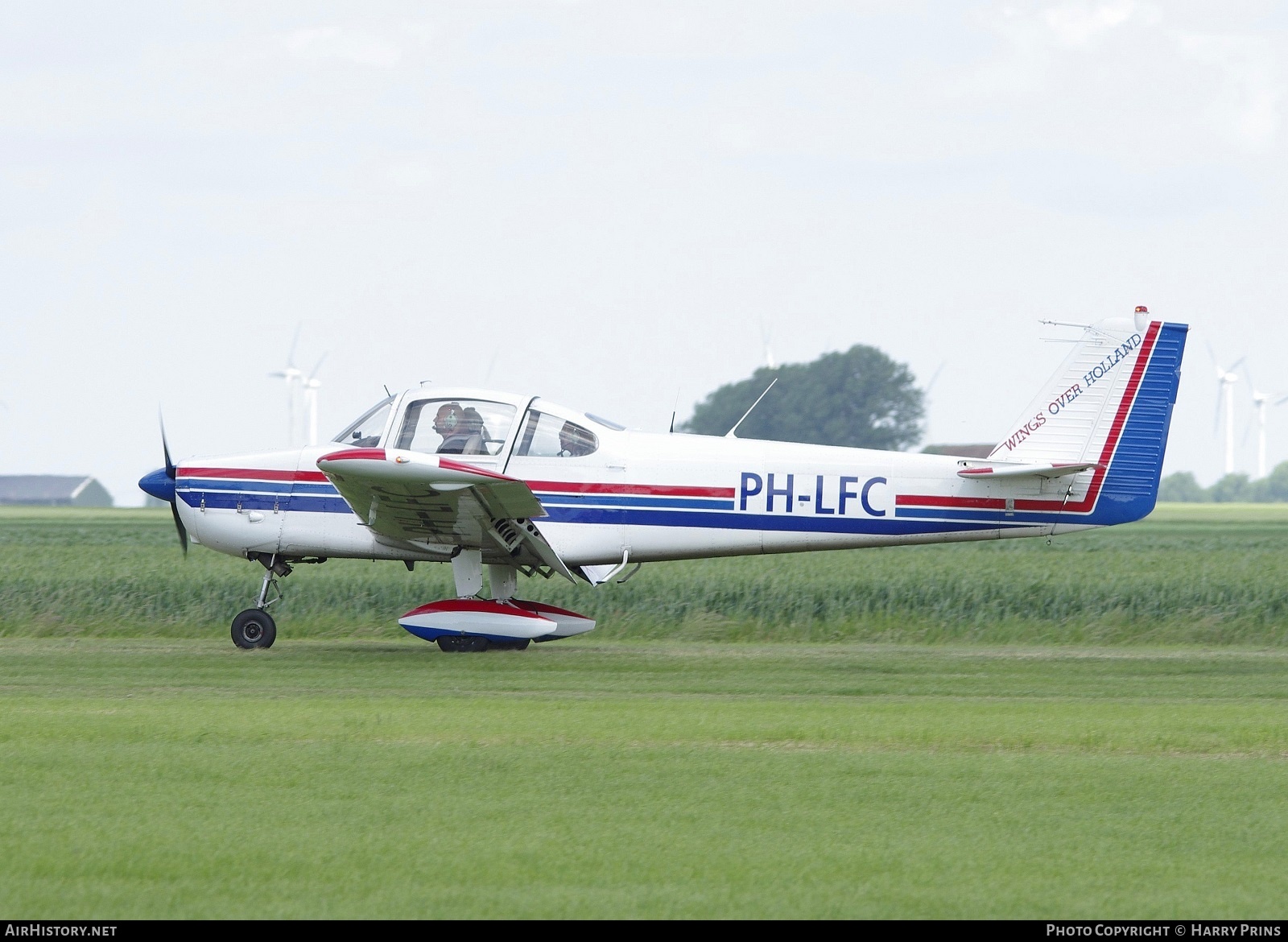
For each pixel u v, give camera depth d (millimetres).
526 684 39312
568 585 63438
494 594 49781
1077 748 28672
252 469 48406
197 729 29109
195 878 18938
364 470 40594
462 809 22562
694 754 27250
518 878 19047
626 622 55875
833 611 57312
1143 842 21234
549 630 47719
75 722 29750
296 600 57125
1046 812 22906
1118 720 32125
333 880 18891
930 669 44219
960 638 55312
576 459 48094
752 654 48656
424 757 26469
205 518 48469
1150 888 19078
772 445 49281
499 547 47062
